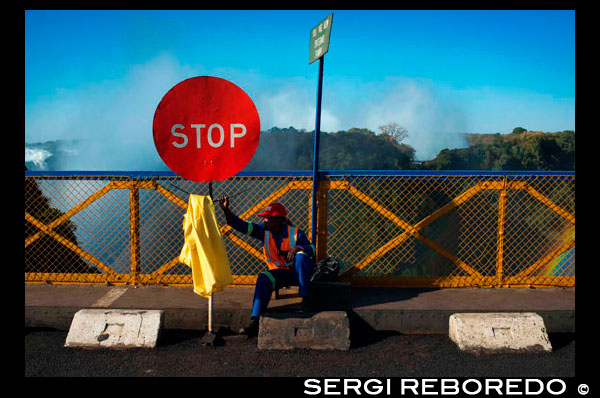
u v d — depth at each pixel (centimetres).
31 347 407
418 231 511
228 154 413
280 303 468
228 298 480
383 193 509
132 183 513
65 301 468
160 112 400
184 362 378
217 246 413
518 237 520
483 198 518
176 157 407
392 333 445
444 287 525
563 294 504
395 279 523
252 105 409
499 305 464
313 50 472
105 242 528
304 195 513
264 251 453
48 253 543
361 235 521
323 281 482
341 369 367
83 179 519
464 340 407
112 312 426
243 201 513
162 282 523
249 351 401
